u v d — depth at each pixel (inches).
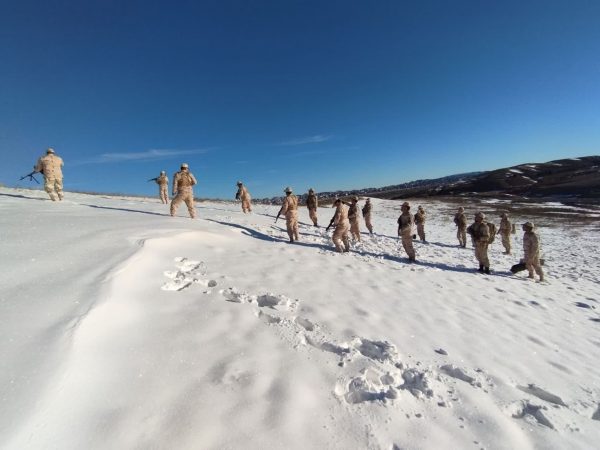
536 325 260.2
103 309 156.1
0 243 236.8
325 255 396.2
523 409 151.2
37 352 119.8
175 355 145.9
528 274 469.7
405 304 258.7
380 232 824.3
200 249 321.7
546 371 187.6
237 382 135.1
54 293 163.3
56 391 105.7
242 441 107.7
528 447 127.1
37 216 372.2
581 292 392.5
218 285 236.8
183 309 189.5
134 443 100.0
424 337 205.2
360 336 189.9
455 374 169.9
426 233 928.3
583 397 167.2
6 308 145.9
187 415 114.3
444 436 125.7
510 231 638.5
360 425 123.6
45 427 94.5
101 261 216.1
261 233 495.5
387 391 144.9
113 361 131.6
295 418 120.6
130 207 619.8
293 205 472.1
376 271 353.1
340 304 235.1
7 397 99.7
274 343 169.3
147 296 193.9
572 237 877.2
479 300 303.9
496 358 193.2
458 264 492.4
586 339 247.6
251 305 211.2
